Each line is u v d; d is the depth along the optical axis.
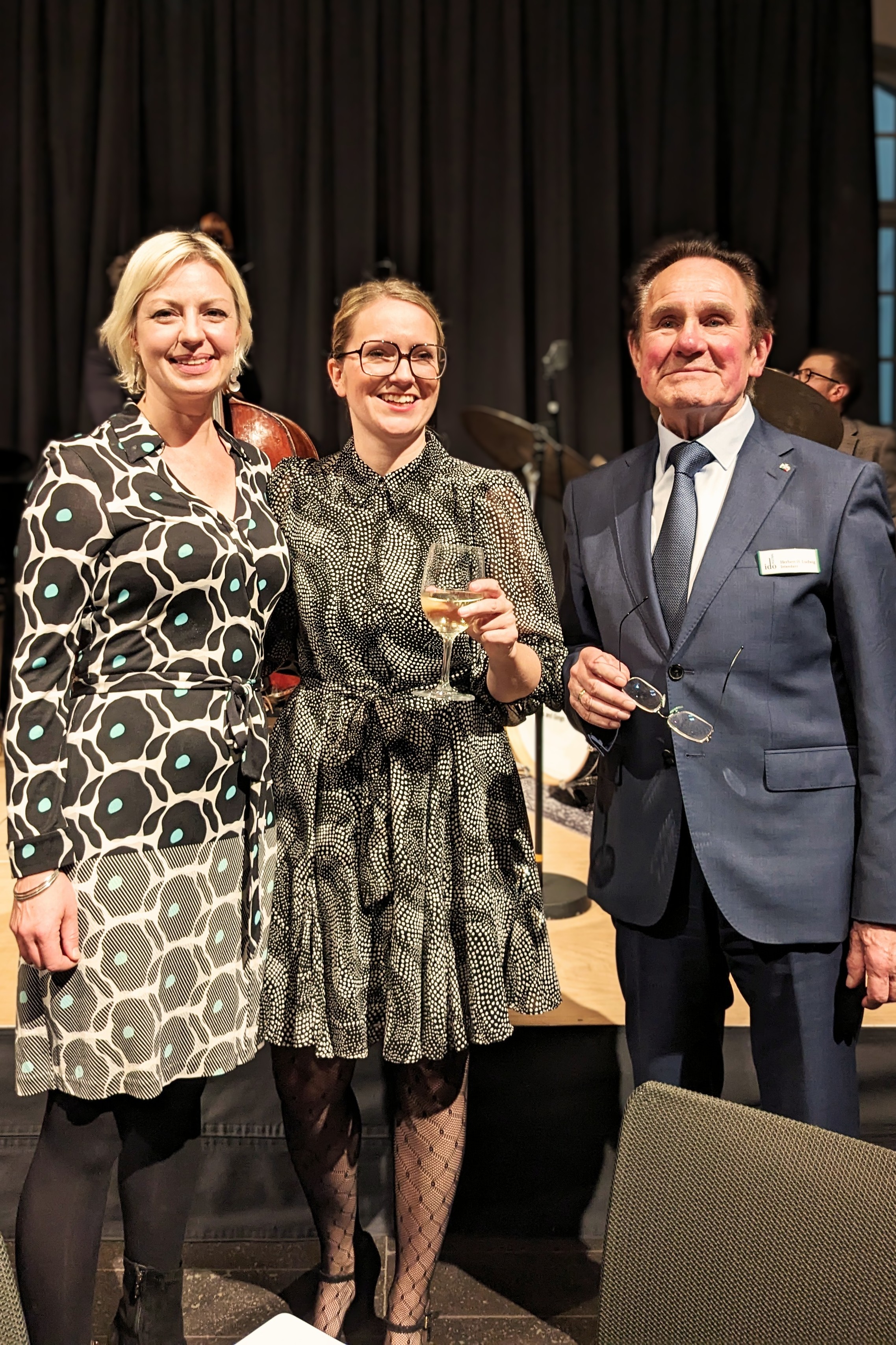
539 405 6.46
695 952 1.70
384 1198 2.17
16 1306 1.05
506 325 6.29
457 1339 1.92
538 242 6.33
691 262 1.66
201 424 1.66
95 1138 1.59
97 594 1.53
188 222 6.13
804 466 1.64
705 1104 1.09
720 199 6.48
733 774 1.60
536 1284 2.07
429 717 1.69
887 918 1.53
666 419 1.71
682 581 1.65
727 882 1.59
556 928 2.64
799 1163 1.03
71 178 6.03
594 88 6.25
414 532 1.72
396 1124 1.84
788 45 6.30
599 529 1.78
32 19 5.88
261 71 6.04
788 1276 1.01
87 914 1.52
